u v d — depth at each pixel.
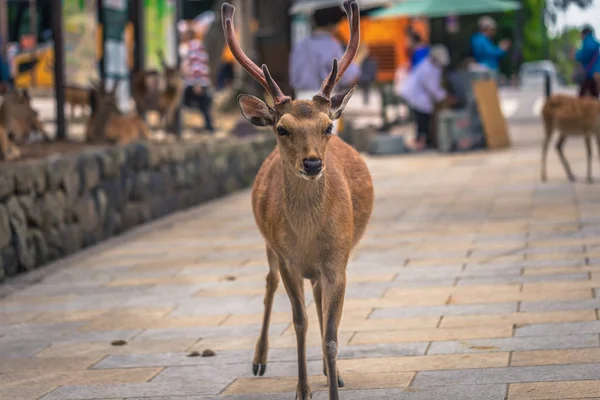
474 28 46.53
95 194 13.77
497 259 11.04
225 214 16.12
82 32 20.72
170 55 23.59
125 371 7.72
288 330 8.76
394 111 34.44
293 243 6.57
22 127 15.41
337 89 19.44
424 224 13.70
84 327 9.21
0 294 10.78
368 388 6.86
